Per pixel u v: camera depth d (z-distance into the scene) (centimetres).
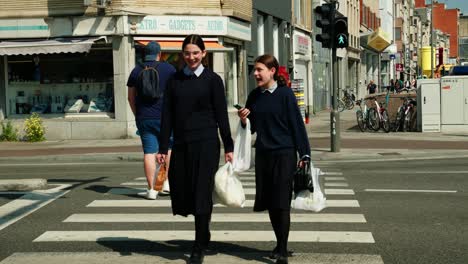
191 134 623
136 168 1466
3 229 789
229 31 2369
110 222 824
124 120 2209
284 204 612
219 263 632
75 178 1265
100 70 2252
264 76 622
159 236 748
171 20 2245
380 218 831
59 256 664
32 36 2255
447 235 736
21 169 1496
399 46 7819
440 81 2236
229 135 632
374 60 6794
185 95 625
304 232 755
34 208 920
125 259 652
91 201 973
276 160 616
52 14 2236
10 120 2281
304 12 3722
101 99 2261
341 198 984
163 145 635
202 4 2295
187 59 628
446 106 2233
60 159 1717
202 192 620
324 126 2742
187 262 638
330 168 1430
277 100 618
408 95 2541
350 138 2100
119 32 2183
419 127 2308
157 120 953
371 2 6334
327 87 4394
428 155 1683
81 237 745
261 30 2941
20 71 2305
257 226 791
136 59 2239
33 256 664
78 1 2209
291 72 3438
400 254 658
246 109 628
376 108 2358
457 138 2048
